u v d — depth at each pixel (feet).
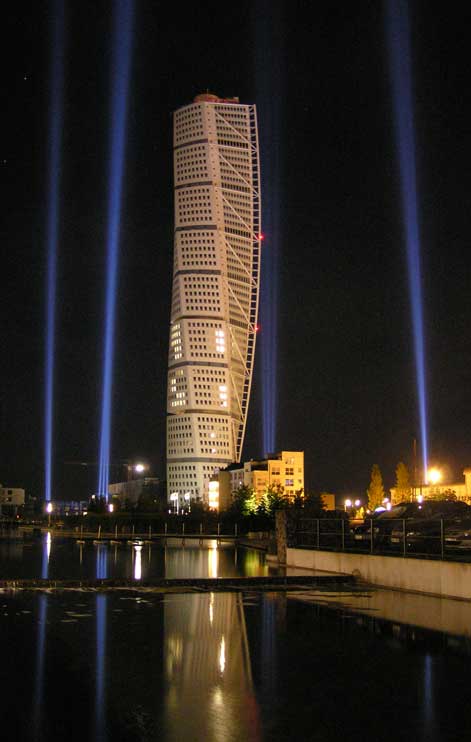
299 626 60.90
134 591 90.63
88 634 57.26
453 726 33.19
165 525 357.61
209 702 37.24
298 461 591.37
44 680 42.01
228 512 421.18
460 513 111.55
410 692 39.06
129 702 37.32
